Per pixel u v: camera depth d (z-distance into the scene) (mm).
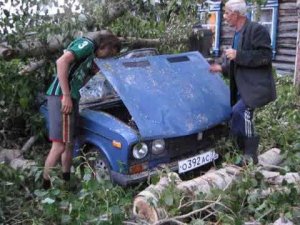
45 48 4910
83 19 4754
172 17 5805
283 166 4215
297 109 6098
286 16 10719
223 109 4504
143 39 5801
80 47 3881
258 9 5809
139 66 4445
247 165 3994
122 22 5531
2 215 3471
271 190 3602
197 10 6070
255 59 4242
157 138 3928
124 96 4066
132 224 3303
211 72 4832
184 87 4469
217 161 4492
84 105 4555
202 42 6465
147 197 3402
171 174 3598
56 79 4055
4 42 4848
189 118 4176
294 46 10570
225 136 4590
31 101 5051
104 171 3988
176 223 3395
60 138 4016
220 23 12344
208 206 3408
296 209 3422
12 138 5301
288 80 8359
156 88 4297
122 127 3980
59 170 4043
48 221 3467
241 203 3578
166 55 4809
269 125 5512
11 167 4094
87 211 3256
